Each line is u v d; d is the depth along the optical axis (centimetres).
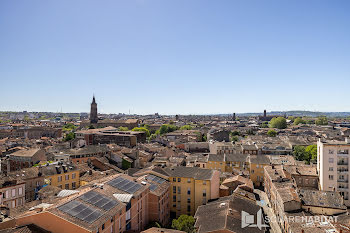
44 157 13812
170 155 16938
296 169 11169
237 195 8219
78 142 19750
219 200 8169
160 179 9062
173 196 9250
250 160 13262
